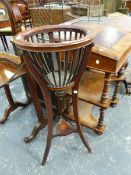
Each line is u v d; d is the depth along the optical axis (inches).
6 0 41.5
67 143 56.6
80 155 52.7
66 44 28.3
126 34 57.4
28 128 63.2
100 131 57.6
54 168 49.5
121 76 63.1
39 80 36.0
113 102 69.6
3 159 52.7
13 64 54.2
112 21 78.8
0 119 66.4
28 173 48.6
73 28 41.7
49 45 28.2
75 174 47.8
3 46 134.1
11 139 59.1
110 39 51.8
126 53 50.2
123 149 53.9
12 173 48.8
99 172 47.9
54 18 97.7
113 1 102.8
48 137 46.5
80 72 37.4
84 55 34.5
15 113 70.2
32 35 39.8
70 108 61.0
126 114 67.2
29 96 71.7
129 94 77.8
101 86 56.2
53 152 53.9
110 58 42.4
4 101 77.8
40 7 100.0
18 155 53.6
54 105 60.7
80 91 54.4
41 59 33.5
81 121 60.5
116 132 59.8
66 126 50.6
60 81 37.4
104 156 52.1
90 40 30.8
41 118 55.2
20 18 46.9
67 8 99.7
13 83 91.4
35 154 53.7
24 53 31.4
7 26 111.3
